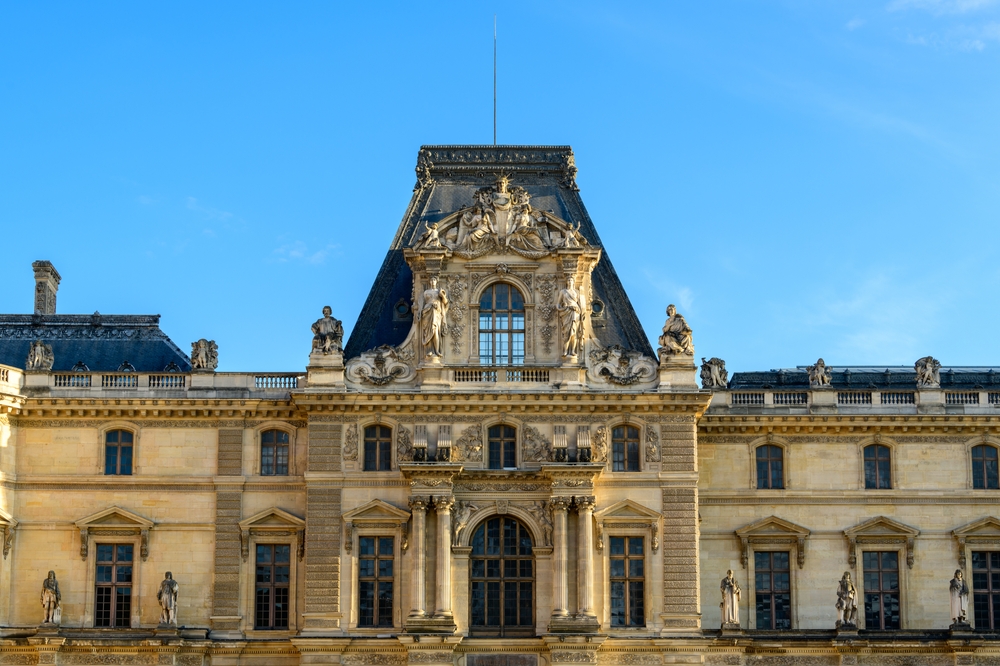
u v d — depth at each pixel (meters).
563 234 98.31
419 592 93.12
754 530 100.69
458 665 93.25
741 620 99.88
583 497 94.25
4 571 96.50
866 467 102.25
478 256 98.12
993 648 95.88
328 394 95.56
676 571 94.75
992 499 101.62
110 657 94.06
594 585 94.38
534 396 95.62
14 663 93.94
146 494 98.19
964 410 102.50
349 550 94.81
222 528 97.62
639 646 93.44
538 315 97.81
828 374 103.56
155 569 97.31
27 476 98.12
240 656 95.81
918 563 100.94
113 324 110.75
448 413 96.38
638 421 96.44
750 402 102.75
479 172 106.06
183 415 98.81
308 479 95.56
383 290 102.19
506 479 95.44
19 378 98.88
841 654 96.38
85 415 98.88
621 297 102.75
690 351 97.31
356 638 93.19
